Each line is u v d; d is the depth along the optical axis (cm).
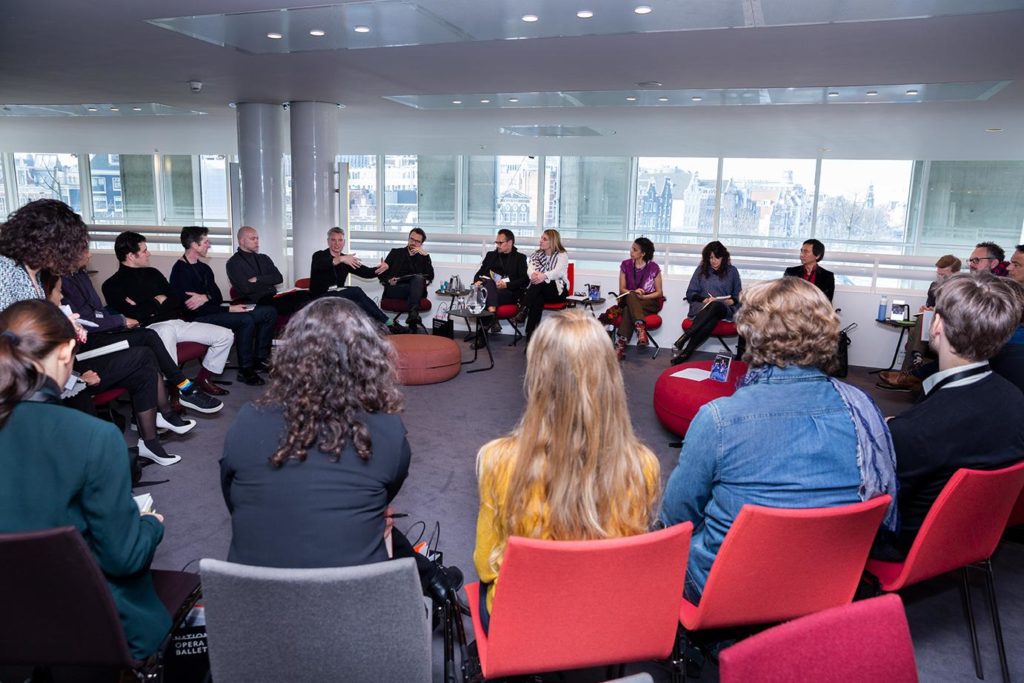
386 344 166
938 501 182
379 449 153
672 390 438
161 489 351
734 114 809
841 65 519
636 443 157
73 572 141
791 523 155
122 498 157
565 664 150
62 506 152
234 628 126
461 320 820
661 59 517
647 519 157
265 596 122
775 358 174
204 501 338
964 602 221
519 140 1105
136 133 1120
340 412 150
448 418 485
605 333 150
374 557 150
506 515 152
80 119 1001
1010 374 282
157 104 847
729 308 657
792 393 173
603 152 1197
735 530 157
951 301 192
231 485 156
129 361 370
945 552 193
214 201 1444
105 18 427
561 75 594
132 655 158
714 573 162
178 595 183
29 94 755
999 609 255
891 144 988
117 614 150
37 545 136
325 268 678
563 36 452
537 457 148
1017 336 293
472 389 563
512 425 472
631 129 964
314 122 785
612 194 1334
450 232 1423
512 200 1384
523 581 137
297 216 807
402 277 731
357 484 148
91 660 154
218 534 304
